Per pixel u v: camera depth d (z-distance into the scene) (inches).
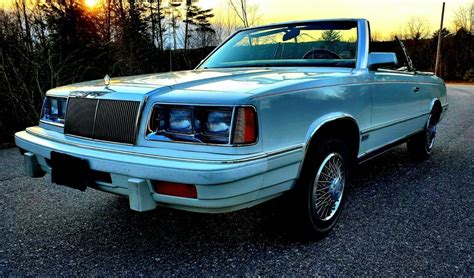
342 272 84.8
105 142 87.0
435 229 106.5
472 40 1352.1
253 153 75.4
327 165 100.7
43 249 98.0
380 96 125.3
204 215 120.0
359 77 112.7
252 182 75.6
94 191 143.9
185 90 81.9
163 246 99.3
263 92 78.8
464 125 299.3
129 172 77.5
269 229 108.6
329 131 102.5
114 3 719.1
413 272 84.1
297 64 128.0
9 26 305.0
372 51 132.3
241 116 73.9
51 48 320.2
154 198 78.0
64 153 89.4
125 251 96.8
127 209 125.7
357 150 115.3
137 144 81.8
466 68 1338.6
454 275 82.7
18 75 278.2
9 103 275.3
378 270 85.3
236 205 75.5
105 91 89.1
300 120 87.4
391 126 138.3
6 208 126.7
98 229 110.1
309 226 96.9
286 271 86.0
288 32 138.9
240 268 87.7
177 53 739.4
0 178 161.8
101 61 421.1
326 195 101.6
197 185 70.8
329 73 107.7
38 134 103.8
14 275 85.4
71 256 94.3
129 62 457.7
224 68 131.8
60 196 138.6
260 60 136.6
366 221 113.0
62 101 101.6
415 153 185.6
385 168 175.5
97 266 89.4
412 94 154.6
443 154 202.1
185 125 77.3
